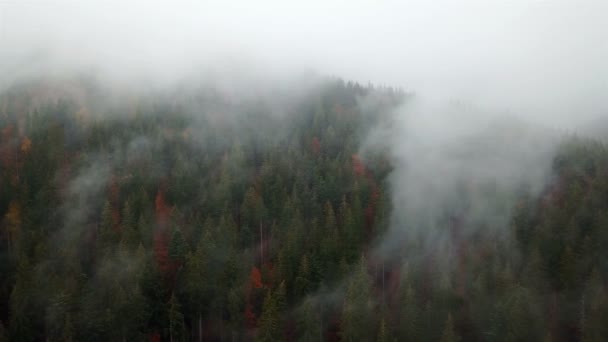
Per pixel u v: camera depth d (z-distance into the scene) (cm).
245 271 5203
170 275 5125
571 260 5200
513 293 4644
